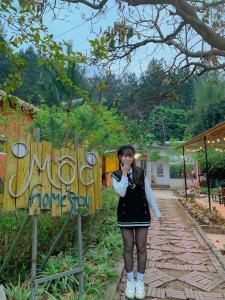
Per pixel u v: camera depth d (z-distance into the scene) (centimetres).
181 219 1040
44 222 461
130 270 359
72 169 348
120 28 470
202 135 1103
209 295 380
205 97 2531
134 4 428
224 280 433
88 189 367
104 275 401
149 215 361
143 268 360
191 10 412
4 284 368
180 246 641
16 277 387
